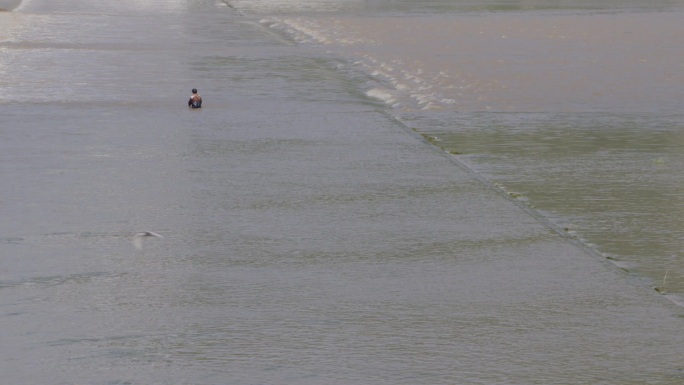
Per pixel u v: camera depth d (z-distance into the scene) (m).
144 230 20.42
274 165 26.33
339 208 22.19
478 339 14.88
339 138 30.14
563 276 17.78
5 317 15.68
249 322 15.51
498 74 47.38
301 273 17.83
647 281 17.62
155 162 26.52
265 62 50.97
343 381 13.41
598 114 35.62
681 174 25.88
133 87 41.12
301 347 14.54
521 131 31.92
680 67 51.00
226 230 20.45
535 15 86.31
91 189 23.62
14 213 21.56
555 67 50.56
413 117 34.38
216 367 13.85
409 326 15.37
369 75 46.34
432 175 25.45
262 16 83.94
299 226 20.77
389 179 24.92
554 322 15.59
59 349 14.45
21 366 13.88
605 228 20.89
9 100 37.19
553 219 21.56
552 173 25.91
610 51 58.59
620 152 28.72
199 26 73.38
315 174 25.34
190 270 17.98
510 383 13.38
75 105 36.06
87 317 15.71
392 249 19.27
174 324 15.42
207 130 31.19
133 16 82.50
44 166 25.92
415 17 82.94
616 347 14.62
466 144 29.66
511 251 19.22
